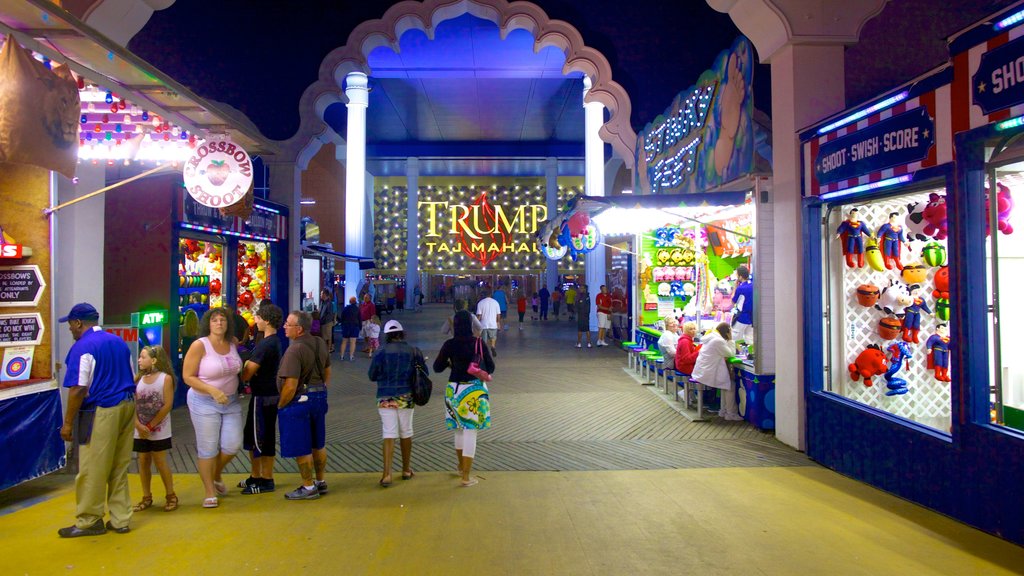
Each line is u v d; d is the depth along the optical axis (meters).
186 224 9.43
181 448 7.04
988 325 4.44
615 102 12.55
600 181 19.61
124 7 8.02
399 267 38.00
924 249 5.79
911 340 6.07
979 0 7.02
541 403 9.50
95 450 4.37
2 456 5.07
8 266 5.71
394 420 5.70
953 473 4.60
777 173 7.12
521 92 23.11
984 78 4.25
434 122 28.11
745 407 8.20
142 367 4.89
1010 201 4.50
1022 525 4.03
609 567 3.87
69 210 6.52
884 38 7.11
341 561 3.96
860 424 5.68
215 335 5.08
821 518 4.72
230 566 3.88
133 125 5.82
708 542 4.27
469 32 17.30
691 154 10.12
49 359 5.84
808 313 6.52
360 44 12.12
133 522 4.68
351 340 14.56
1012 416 4.46
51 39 4.09
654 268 12.34
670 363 9.96
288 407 5.17
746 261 10.57
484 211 37.09
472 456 5.64
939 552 4.05
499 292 21.50
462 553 4.09
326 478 5.90
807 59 6.80
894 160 5.16
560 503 5.11
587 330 16.80
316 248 16.81
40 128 3.84
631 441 7.27
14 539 4.34
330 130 13.07
